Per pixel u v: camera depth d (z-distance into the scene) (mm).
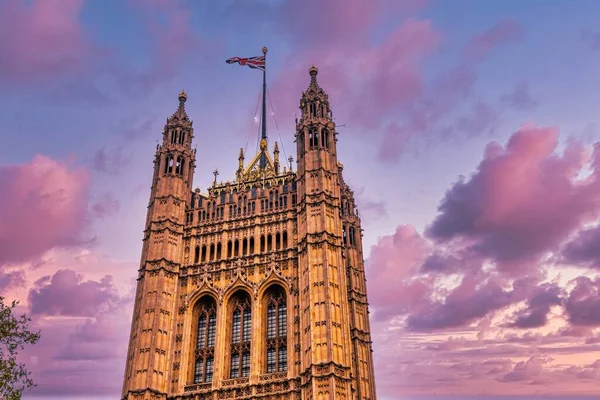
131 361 58656
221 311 60375
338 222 61812
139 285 63594
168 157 71625
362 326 67875
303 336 55406
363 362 65438
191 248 65500
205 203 68688
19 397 35344
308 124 68312
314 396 50438
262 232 64375
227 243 64812
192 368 58781
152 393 55688
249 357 57969
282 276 60375
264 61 91375
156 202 67562
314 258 58562
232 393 55156
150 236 65188
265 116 85938
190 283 63219
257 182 73062
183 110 76625
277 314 59656
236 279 61625
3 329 36281
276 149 80562
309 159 65688
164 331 59781
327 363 52000
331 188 63969
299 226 62344
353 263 70938
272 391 54312
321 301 55656
